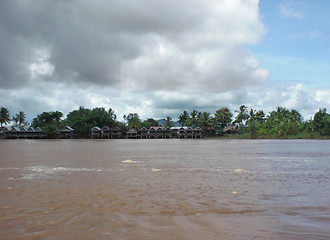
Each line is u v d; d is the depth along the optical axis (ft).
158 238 19.16
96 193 33.47
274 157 82.89
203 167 59.31
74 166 62.54
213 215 24.34
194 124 435.94
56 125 424.87
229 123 446.60
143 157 85.66
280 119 362.33
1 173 51.98
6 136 396.37
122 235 19.74
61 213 25.12
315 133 323.78
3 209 26.58
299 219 23.30
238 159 77.10
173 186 37.81
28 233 20.24
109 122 431.84
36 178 45.55
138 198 30.76
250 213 24.99
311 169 55.31
